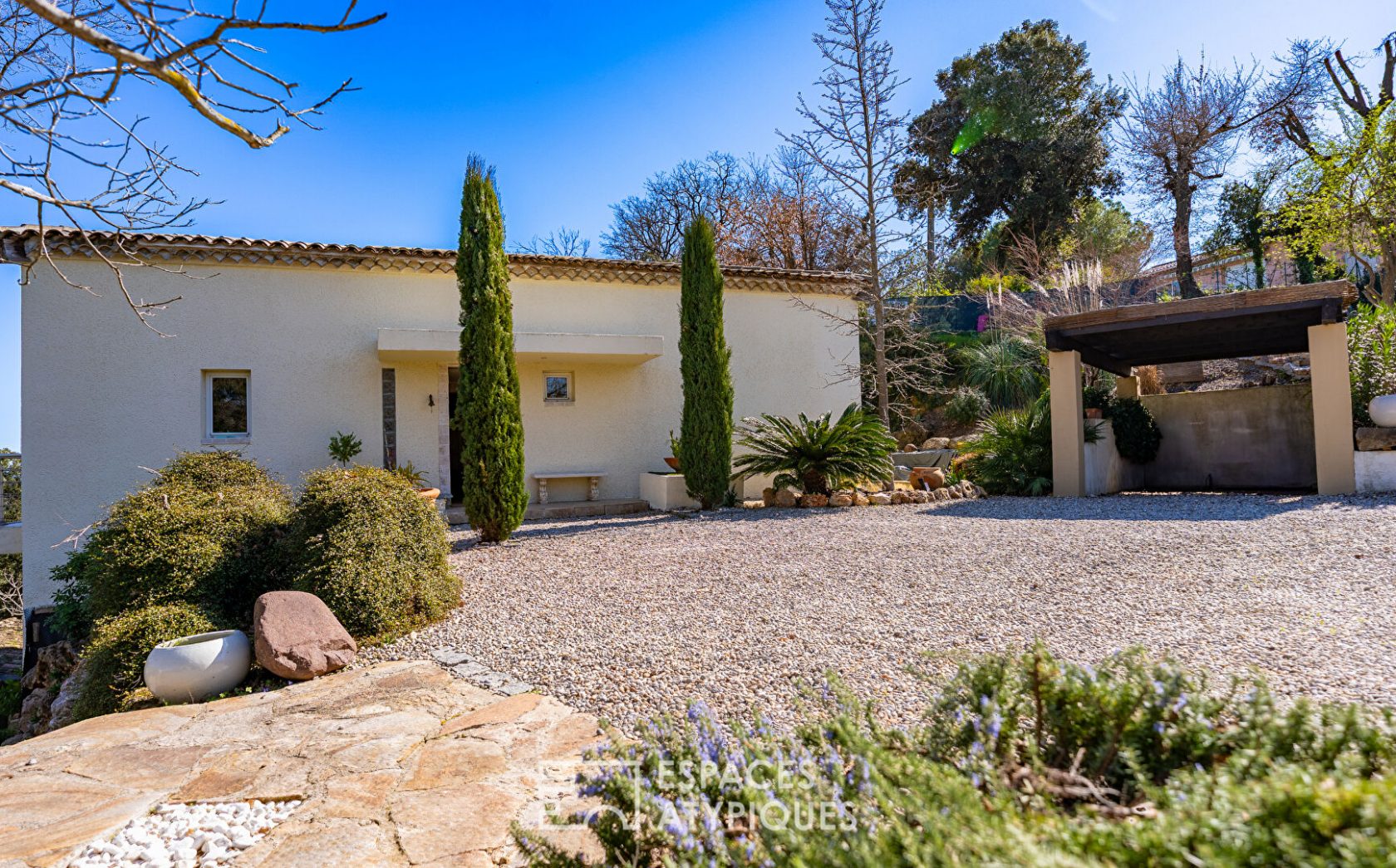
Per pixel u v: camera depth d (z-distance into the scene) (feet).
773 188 82.33
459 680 12.72
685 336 35.04
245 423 33.12
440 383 35.86
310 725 10.89
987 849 3.67
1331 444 29.68
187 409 31.73
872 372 57.88
